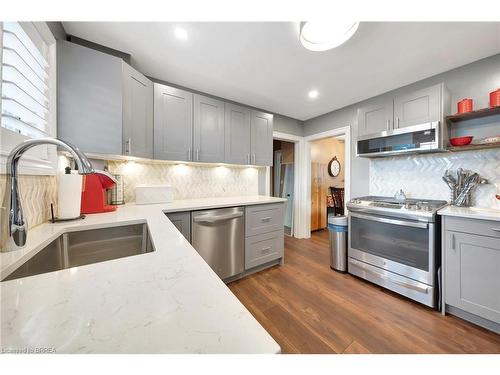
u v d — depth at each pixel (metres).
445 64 1.99
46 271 0.87
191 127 2.22
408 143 2.04
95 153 1.50
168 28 1.51
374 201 2.24
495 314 1.40
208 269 0.57
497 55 1.83
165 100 2.04
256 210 2.41
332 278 2.30
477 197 1.90
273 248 2.57
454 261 1.58
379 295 1.95
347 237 2.44
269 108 3.19
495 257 1.40
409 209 1.83
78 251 1.08
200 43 1.68
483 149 1.88
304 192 3.80
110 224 1.16
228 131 2.51
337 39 1.47
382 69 2.08
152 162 2.31
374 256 2.08
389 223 1.96
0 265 0.60
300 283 2.19
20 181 0.92
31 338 0.32
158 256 0.66
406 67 2.04
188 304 0.41
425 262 1.73
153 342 0.31
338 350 1.31
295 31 1.54
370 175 2.75
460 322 1.55
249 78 2.26
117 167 2.10
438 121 1.87
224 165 2.85
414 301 1.84
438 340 1.38
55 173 1.28
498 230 1.38
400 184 2.46
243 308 0.40
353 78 2.26
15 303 0.41
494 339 1.38
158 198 2.13
